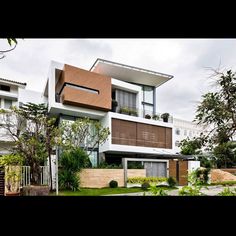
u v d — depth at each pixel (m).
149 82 20.52
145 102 20.61
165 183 14.34
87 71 16.38
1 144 13.66
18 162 9.27
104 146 16.70
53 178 11.84
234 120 2.63
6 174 7.94
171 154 18.59
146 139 18.27
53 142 11.18
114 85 18.00
